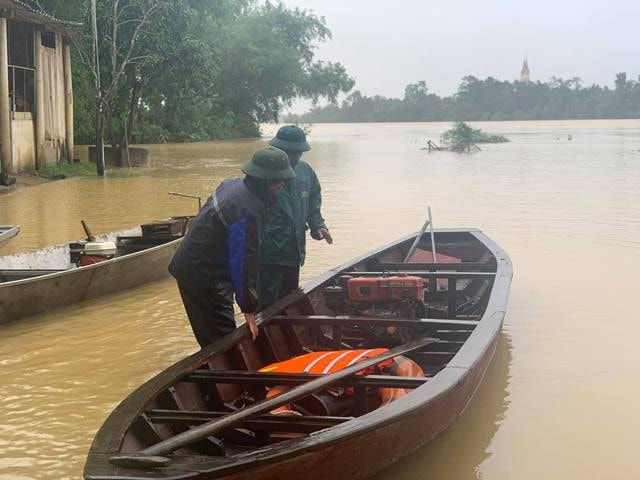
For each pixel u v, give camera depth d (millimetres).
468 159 32812
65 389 6125
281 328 6273
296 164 6855
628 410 5625
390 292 6555
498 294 6660
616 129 85875
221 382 4855
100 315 8055
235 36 60625
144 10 26109
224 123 60188
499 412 5617
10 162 20625
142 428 4176
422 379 4688
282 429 4320
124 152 28125
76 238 12891
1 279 8430
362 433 3941
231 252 5336
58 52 24578
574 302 8430
